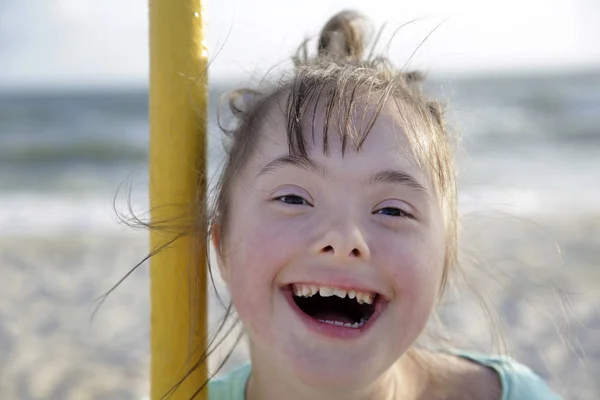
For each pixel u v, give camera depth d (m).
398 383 1.79
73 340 5.32
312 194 1.47
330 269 1.41
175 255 1.54
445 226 1.66
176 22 1.52
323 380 1.40
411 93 1.72
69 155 16.12
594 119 17.56
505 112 18.86
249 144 1.63
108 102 25.47
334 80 1.61
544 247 7.14
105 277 7.01
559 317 5.08
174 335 1.54
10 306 6.19
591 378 4.23
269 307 1.47
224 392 1.92
